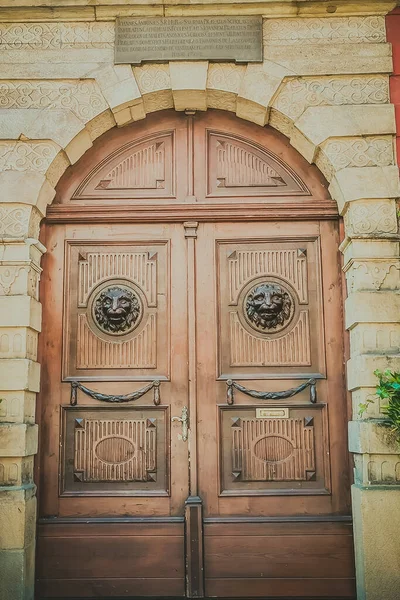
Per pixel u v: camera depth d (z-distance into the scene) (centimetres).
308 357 501
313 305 508
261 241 516
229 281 512
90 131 511
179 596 469
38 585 470
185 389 497
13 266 473
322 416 493
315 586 470
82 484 489
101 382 498
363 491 442
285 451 491
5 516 441
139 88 504
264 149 530
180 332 504
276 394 494
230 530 477
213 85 504
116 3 501
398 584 434
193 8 505
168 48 505
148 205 515
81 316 509
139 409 496
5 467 450
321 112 494
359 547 450
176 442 491
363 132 489
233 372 501
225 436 493
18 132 489
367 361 454
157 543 476
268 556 474
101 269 514
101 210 513
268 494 484
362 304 463
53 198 518
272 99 499
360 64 499
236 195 521
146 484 488
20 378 457
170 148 531
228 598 468
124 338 506
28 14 503
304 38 505
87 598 469
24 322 464
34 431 472
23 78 497
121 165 529
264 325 504
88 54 504
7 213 480
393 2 500
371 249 473
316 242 515
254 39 505
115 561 474
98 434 494
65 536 477
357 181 482
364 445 446
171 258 514
